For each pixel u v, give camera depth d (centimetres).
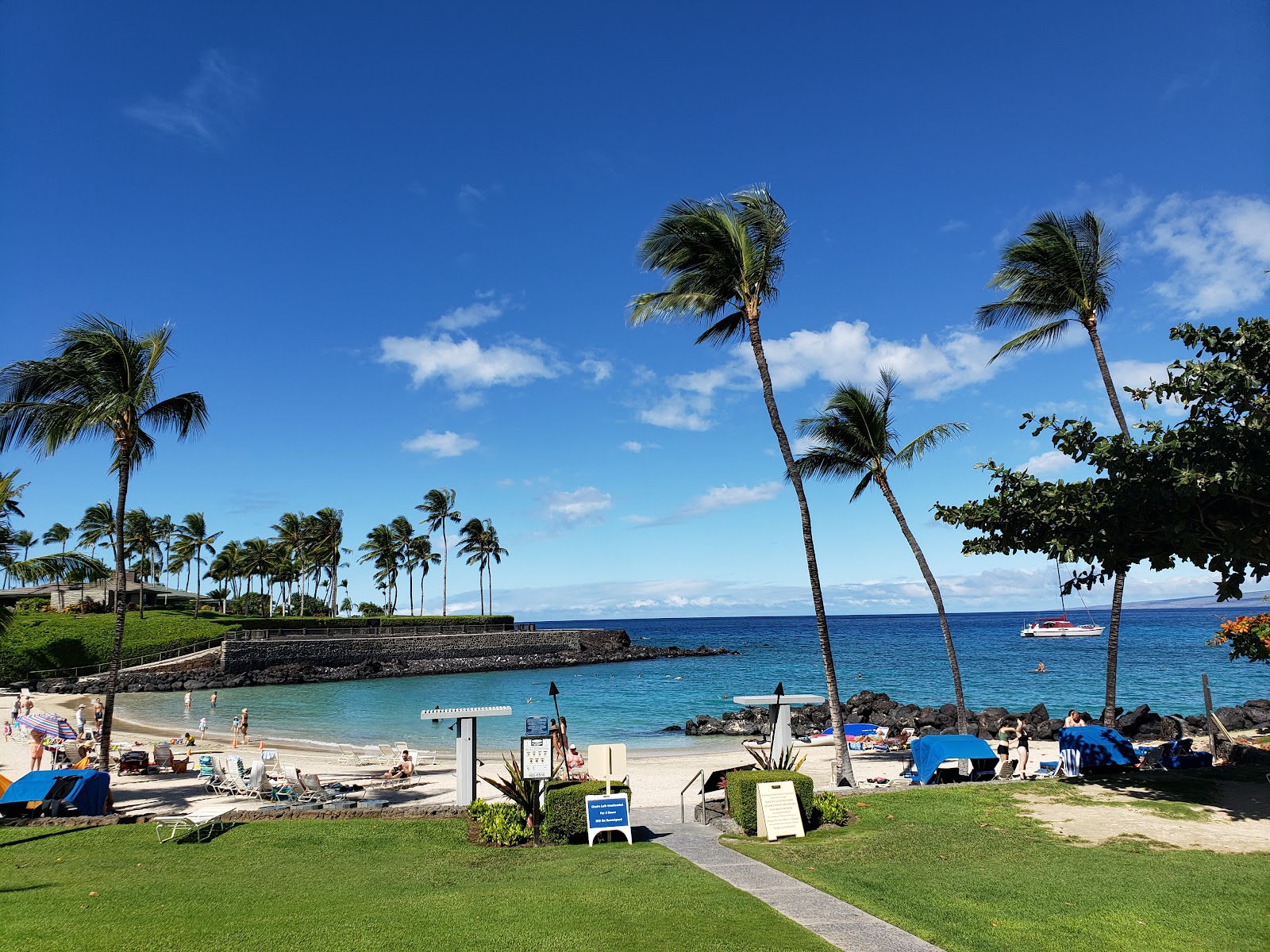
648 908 845
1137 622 19012
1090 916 803
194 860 1148
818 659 8944
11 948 707
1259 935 736
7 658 6156
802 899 882
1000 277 2059
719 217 1655
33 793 1431
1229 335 1099
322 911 860
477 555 10719
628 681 6731
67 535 11794
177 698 5453
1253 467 1004
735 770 1453
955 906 848
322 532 10844
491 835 1275
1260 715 3309
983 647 10925
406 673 7369
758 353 1750
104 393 1836
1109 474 1184
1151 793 1416
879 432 2206
